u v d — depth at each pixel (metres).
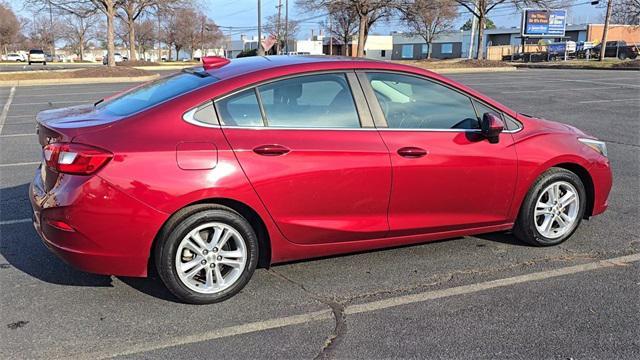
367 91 3.88
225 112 3.51
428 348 3.09
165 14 39.34
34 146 9.05
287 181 3.54
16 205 5.72
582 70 32.66
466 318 3.42
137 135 3.33
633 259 4.33
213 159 3.37
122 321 3.38
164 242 3.38
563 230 4.59
